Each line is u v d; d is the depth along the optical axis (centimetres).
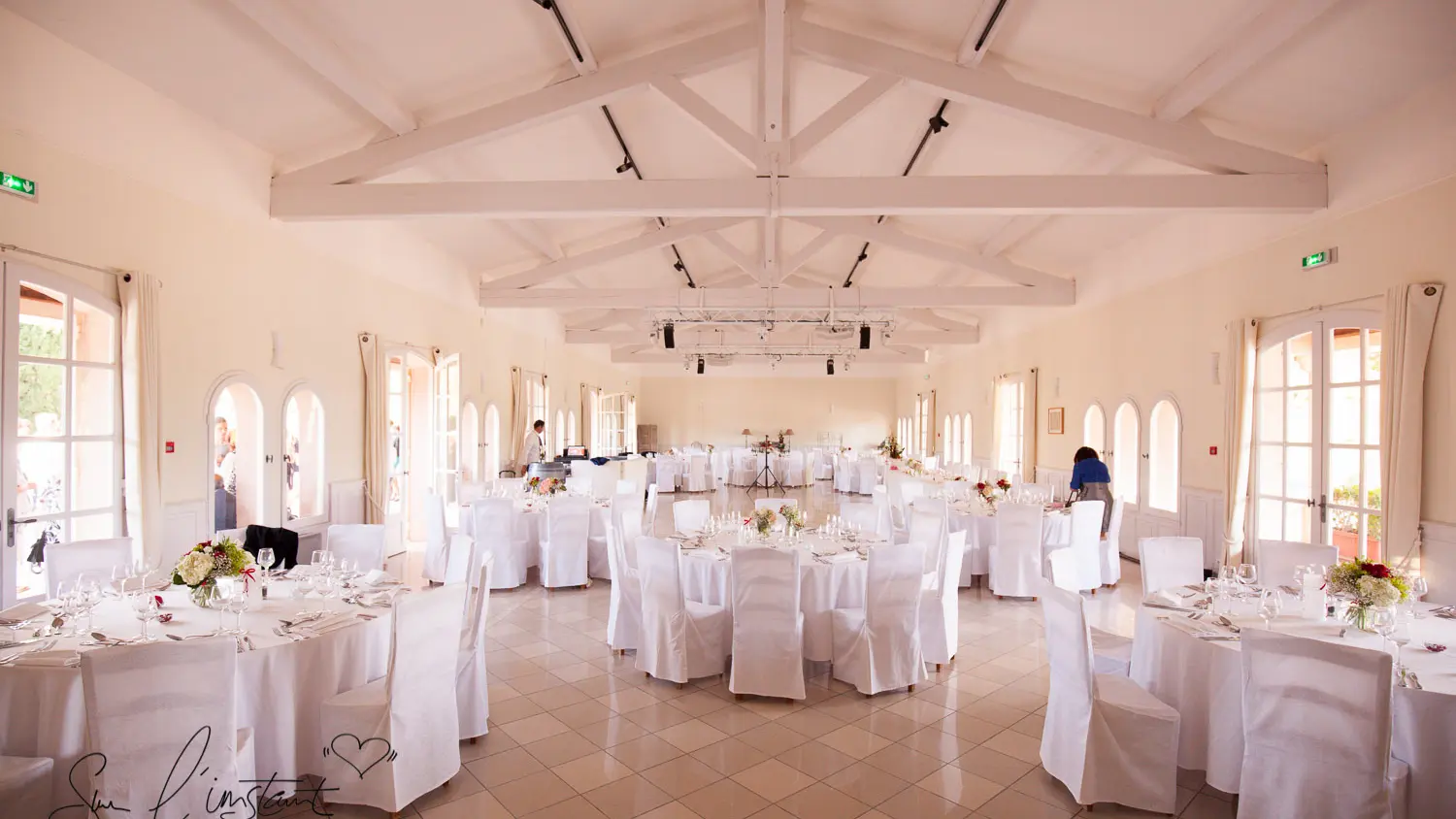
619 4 520
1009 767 355
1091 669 312
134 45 436
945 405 1697
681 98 562
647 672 462
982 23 483
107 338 450
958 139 710
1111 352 886
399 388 1002
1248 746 279
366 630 339
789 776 345
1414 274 463
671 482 1614
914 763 359
